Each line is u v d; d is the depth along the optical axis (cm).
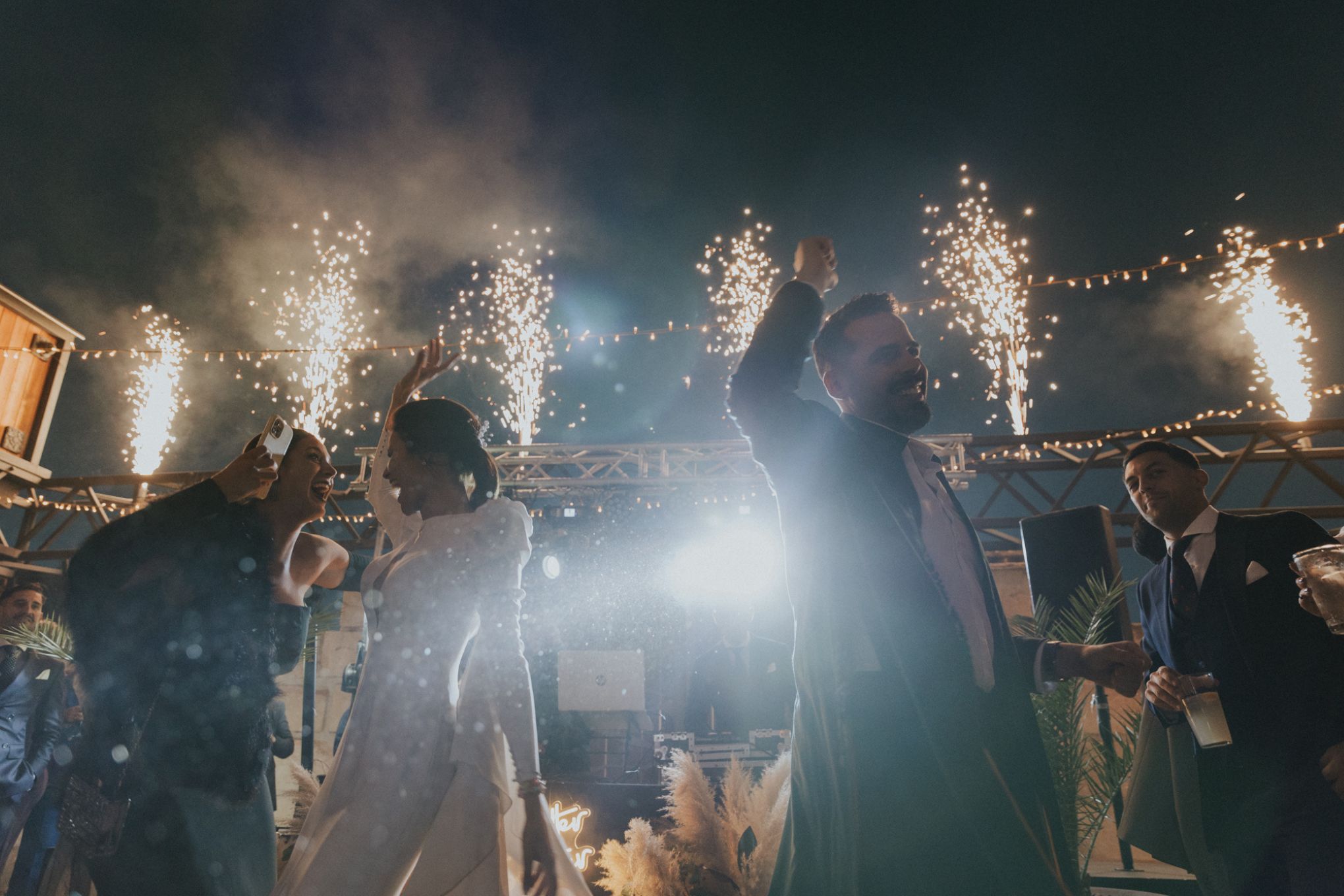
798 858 147
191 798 189
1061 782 233
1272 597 258
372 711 186
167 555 203
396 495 233
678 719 779
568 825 391
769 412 163
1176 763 282
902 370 171
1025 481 1034
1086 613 308
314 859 169
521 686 188
